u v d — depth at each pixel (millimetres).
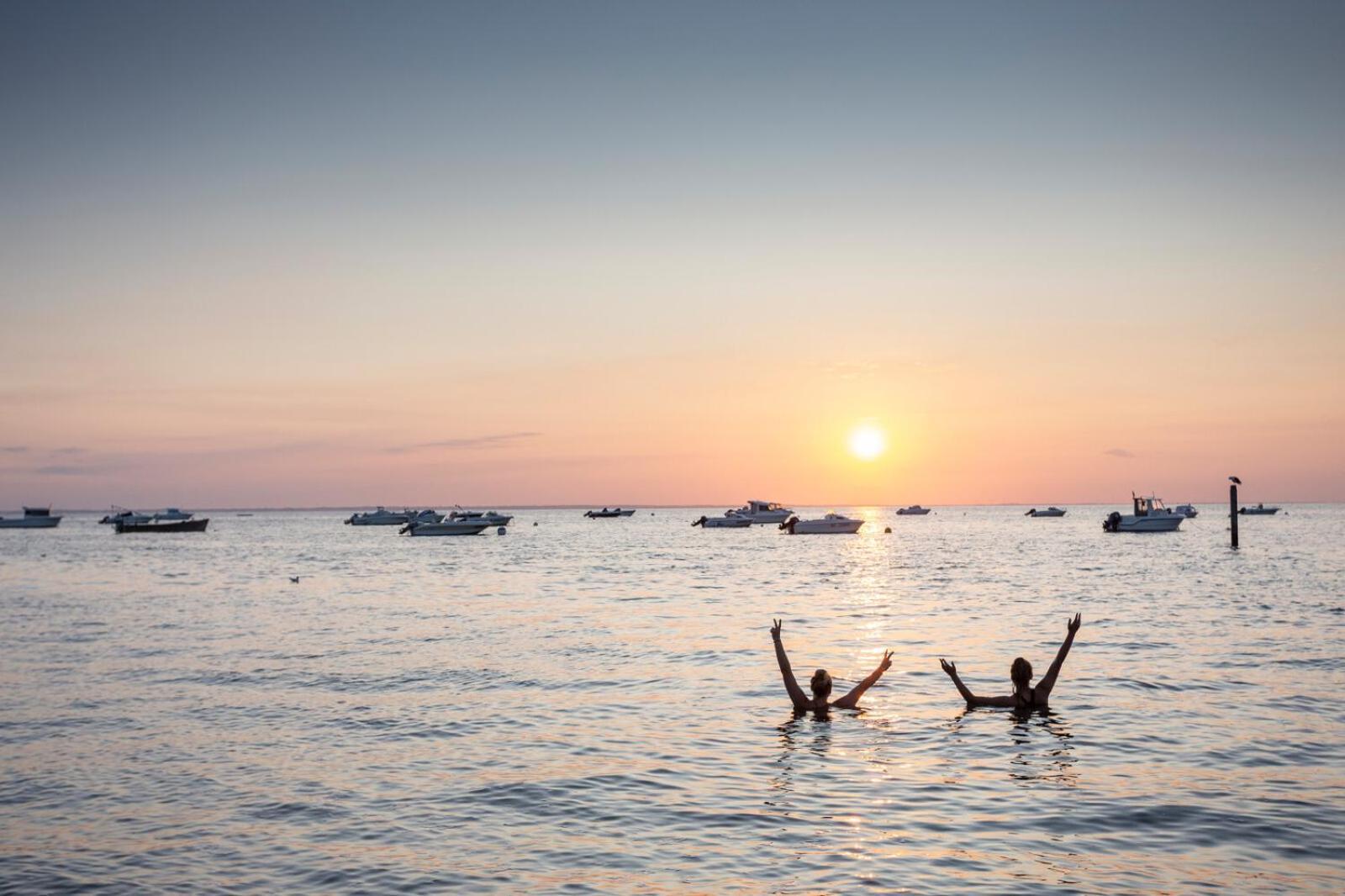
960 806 11875
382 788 13211
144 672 23828
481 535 160375
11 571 72750
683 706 18641
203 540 155875
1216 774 13148
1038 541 118125
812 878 9570
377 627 33250
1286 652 24219
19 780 13922
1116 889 9125
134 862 10539
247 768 14445
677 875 9750
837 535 151250
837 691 20016
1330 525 171125
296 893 9539
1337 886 9172
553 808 12156
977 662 23406
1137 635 27984
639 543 126062
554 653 26172
